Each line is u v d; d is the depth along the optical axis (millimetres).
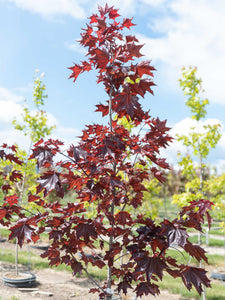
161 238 2711
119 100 3029
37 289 6574
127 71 3047
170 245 2588
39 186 2783
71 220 3078
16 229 2713
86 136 3225
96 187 2959
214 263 9242
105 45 3283
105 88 3535
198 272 2508
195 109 7293
